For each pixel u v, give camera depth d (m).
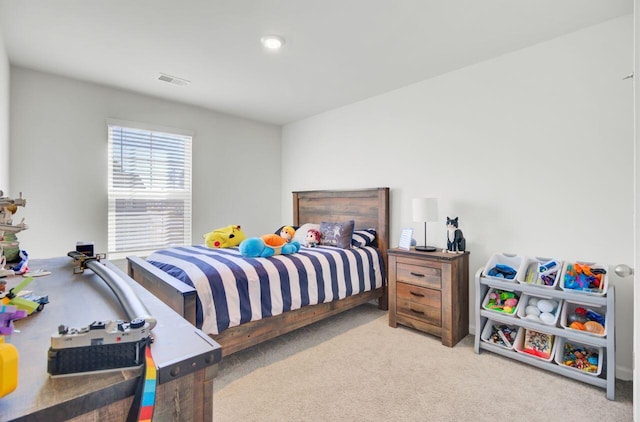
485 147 2.63
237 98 3.48
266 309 2.16
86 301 0.93
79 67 2.68
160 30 2.12
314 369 2.08
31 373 0.54
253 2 1.83
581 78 2.16
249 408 1.67
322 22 2.04
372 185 3.51
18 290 0.88
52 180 2.82
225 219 4.05
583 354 1.99
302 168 4.36
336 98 3.51
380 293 3.25
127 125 3.21
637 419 1.33
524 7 1.89
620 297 2.01
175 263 2.23
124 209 3.25
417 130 3.09
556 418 1.61
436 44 2.34
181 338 0.68
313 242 3.22
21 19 1.98
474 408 1.68
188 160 3.71
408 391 1.83
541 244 2.34
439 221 2.93
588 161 2.14
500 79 2.54
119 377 0.55
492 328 2.37
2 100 2.18
